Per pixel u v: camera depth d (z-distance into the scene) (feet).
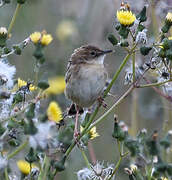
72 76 38.01
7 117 26.99
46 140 24.18
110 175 28.89
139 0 36.52
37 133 24.25
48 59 55.93
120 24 28.91
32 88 28.76
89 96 37.42
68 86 38.47
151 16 41.11
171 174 25.94
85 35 58.34
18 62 53.98
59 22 60.03
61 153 28.58
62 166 26.25
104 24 55.36
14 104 28.35
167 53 28.50
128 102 53.83
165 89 33.71
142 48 28.68
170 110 40.52
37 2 59.47
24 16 57.98
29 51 54.24
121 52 53.11
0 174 27.37
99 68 38.11
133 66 29.04
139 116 51.37
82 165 47.57
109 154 52.60
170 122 40.19
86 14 58.95
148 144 26.18
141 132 27.30
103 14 55.83
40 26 59.06
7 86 28.48
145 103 51.60
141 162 28.78
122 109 53.98
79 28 59.16
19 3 30.14
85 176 28.73
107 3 55.83
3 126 26.71
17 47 29.45
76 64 38.34
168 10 39.47
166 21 30.58
